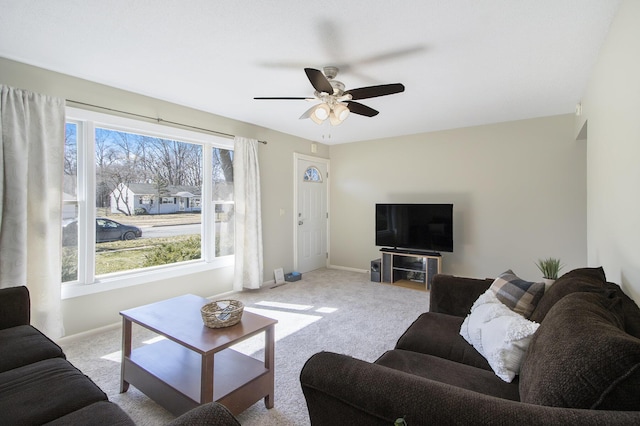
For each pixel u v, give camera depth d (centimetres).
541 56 236
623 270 173
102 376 221
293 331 295
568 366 85
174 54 237
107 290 303
